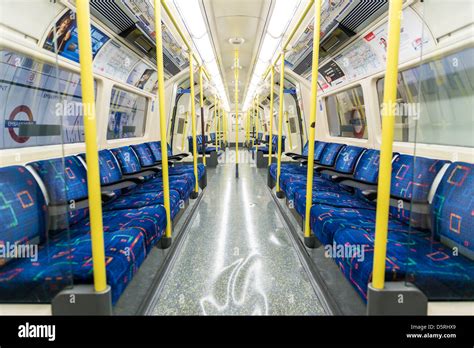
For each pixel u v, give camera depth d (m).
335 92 5.17
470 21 1.98
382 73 3.51
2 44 2.02
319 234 2.40
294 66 6.15
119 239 1.85
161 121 2.61
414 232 1.66
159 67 2.52
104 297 1.39
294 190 3.57
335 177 2.80
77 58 2.89
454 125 2.24
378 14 2.99
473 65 2.04
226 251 3.00
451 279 1.43
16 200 1.72
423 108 2.40
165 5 2.59
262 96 11.44
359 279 1.60
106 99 3.81
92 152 1.32
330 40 3.96
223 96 13.61
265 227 3.74
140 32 3.60
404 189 2.47
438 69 2.28
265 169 9.34
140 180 2.88
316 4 2.47
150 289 2.14
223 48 6.68
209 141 14.12
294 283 2.36
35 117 2.43
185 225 3.59
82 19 1.27
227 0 4.19
